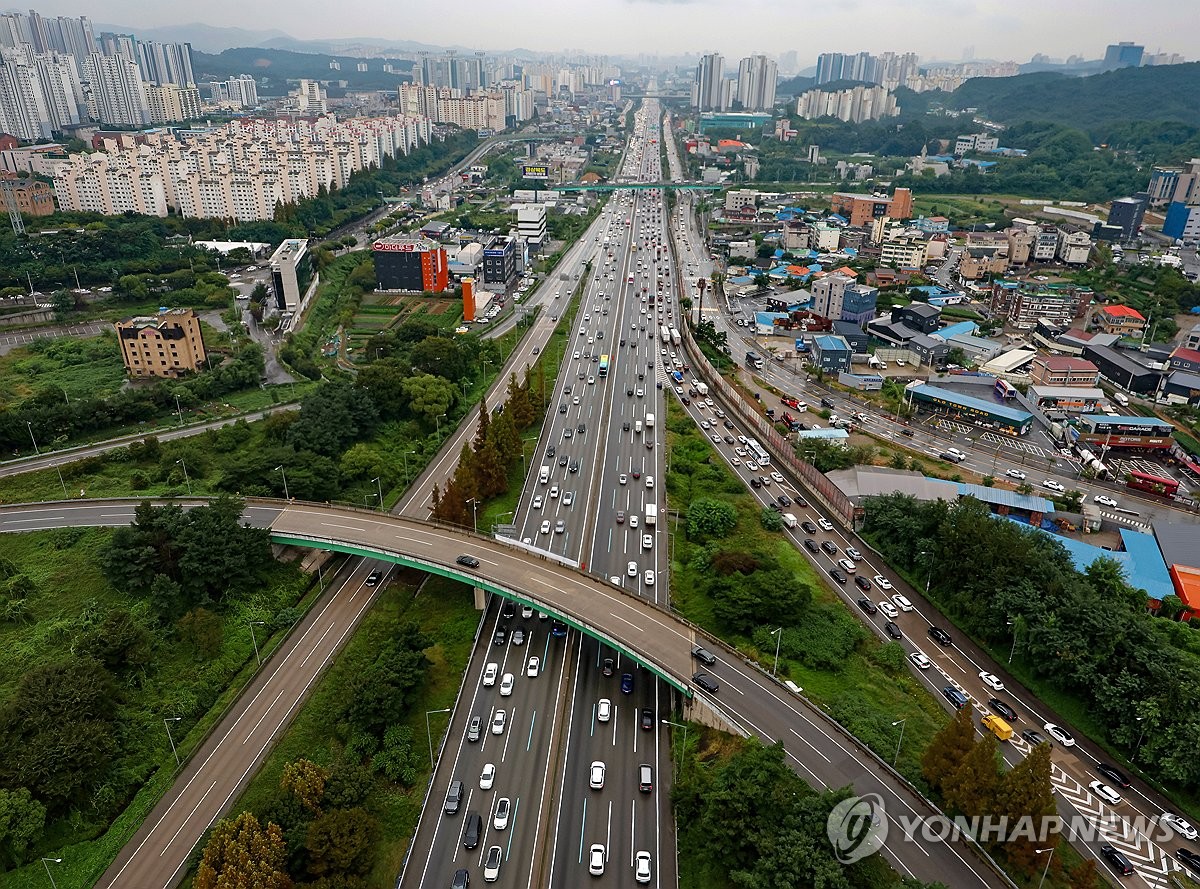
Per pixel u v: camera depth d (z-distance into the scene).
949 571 140.75
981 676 125.25
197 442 190.88
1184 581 144.12
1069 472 194.00
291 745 112.69
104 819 101.56
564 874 93.31
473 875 92.81
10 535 149.25
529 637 134.12
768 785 92.06
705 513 163.62
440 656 128.75
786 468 195.25
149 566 135.75
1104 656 116.00
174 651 128.12
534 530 161.75
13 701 108.06
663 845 97.12
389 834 98.12
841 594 145.00
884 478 173.00
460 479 158.62
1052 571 130.38
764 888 84.69
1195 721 104.44
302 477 166.38
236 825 90.56
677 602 140.12
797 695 113.12
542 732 114.06
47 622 130.38
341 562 154.75
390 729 112.88
